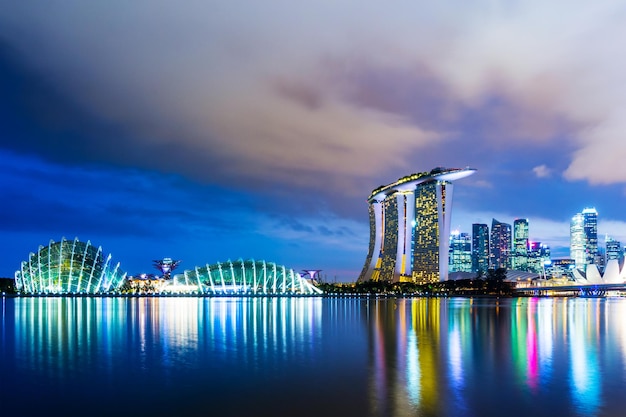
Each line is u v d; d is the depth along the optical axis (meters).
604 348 58.88
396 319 106.25
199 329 81.31
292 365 47.50
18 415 32.22
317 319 105.44
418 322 97.56
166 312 128.75
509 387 38.12
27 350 57.19
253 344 62.50
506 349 57.97
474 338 68.69
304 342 64.50
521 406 33.12
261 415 31.77
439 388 37.84
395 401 34.38
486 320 103.62
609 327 86.75
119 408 33.47
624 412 31.92
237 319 104.25
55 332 76.12
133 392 37.31
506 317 114.12
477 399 34.75
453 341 65.25
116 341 65.12
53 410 33.16
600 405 33.34
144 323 92.88
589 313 133.50
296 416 31.44
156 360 50.53
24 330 79.19
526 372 43.81
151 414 32.22
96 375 43.19
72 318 105.25
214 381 40.66
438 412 31.92
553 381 40.12
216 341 65.25
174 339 67.56
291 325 89.69
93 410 33.09
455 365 47.25
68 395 36.66
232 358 51.59
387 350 57.16
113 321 97.44
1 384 39.94
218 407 33.47
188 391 37.56
